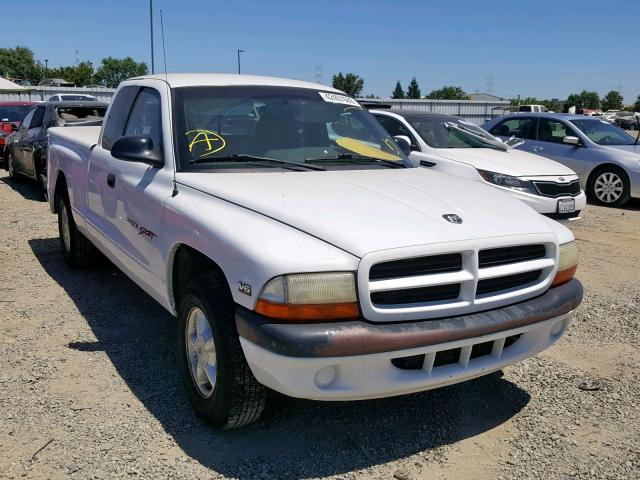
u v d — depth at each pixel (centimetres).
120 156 404
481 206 351
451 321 301
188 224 339
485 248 311
